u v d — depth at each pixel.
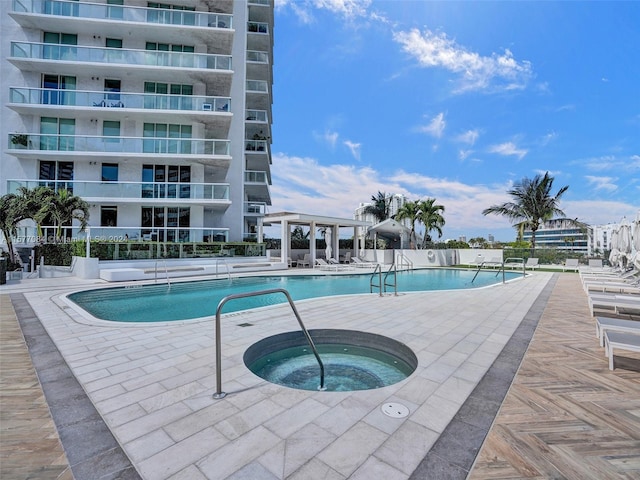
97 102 15.76
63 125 16.39
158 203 16.44
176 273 13.16
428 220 24.34
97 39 16.73
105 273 11.52
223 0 17.45
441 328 5.20
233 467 1.88
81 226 13.98
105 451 2.03
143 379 3.15
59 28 16.02
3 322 5.50
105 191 15.56
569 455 2.01
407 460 1.95
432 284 13.48
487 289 10.18
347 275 15.37
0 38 15.72
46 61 15.05
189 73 16.66
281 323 5.41
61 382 3.09
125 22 15.77
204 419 2.41
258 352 4.34
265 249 17.48
